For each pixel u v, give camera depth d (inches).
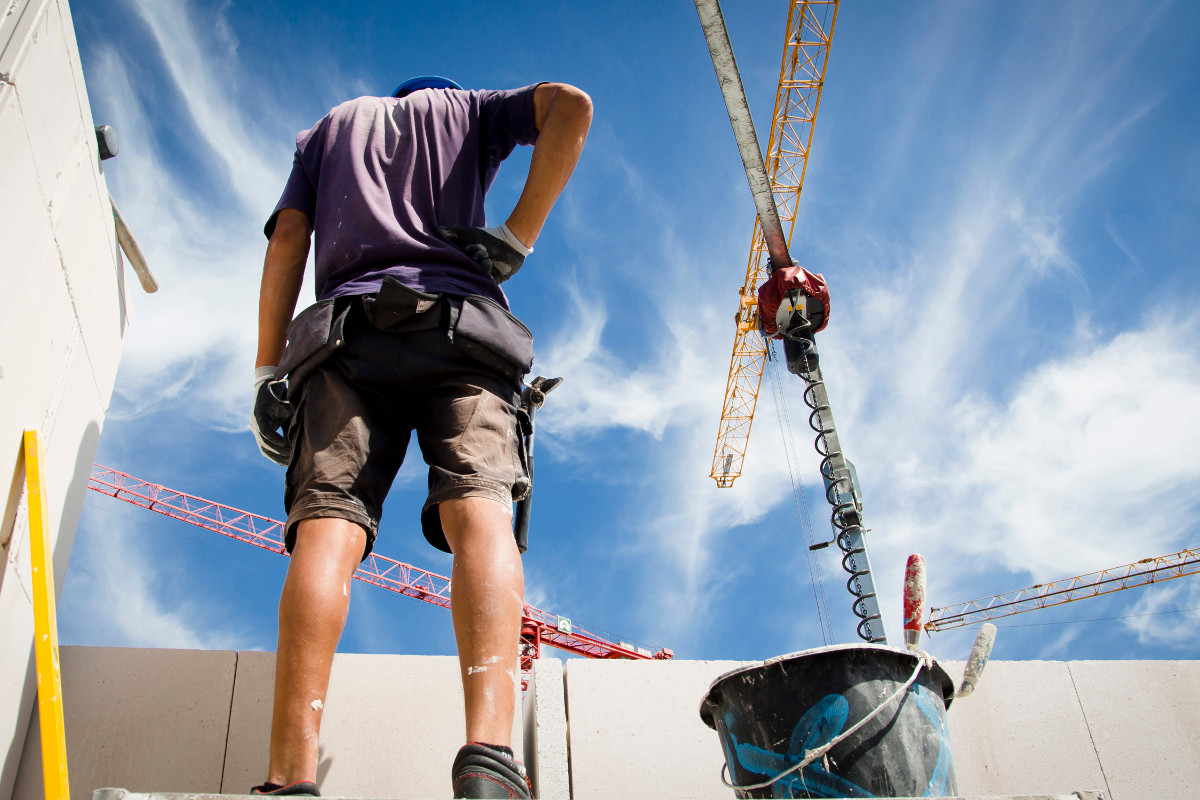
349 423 70.9
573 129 85.9
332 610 61.3
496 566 65.0
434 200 85.4
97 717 94.5
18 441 78.6
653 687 108.6
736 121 749.9
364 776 97.0
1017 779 107.4
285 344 82.4
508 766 55.6
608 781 101.7
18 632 84.2
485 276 81.7
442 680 104.3
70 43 83.8
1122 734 111.7
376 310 72.4
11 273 73.2
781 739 73.4
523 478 75.2
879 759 70.6
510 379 78.0
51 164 80.9
